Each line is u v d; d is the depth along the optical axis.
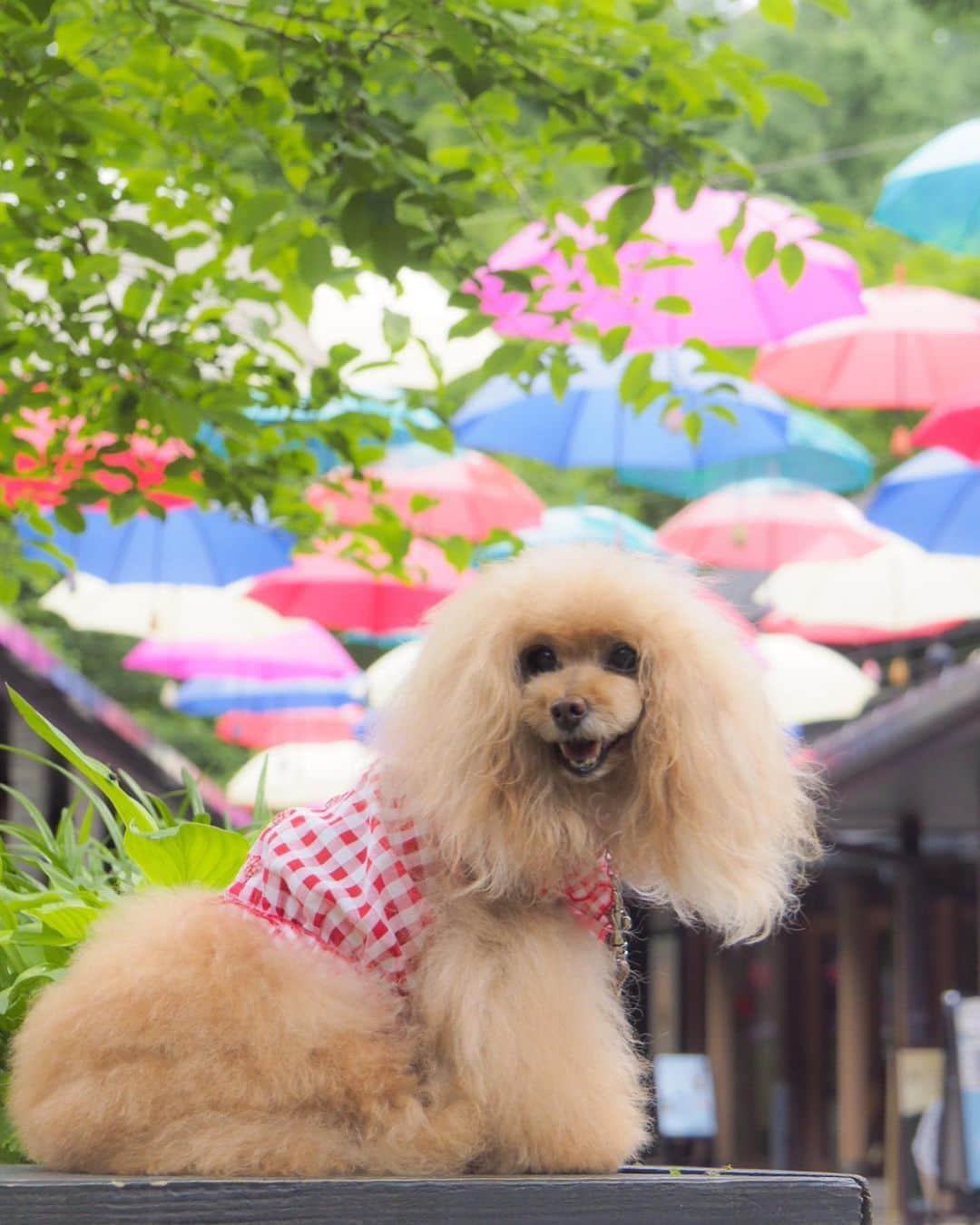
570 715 2.56
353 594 11.51
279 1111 2.48
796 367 10.11
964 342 9.97
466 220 5.04
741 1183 2.59
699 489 11.92
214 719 22.00
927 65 22.00
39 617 19.98
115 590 12.75
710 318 8.20
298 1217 2.29
